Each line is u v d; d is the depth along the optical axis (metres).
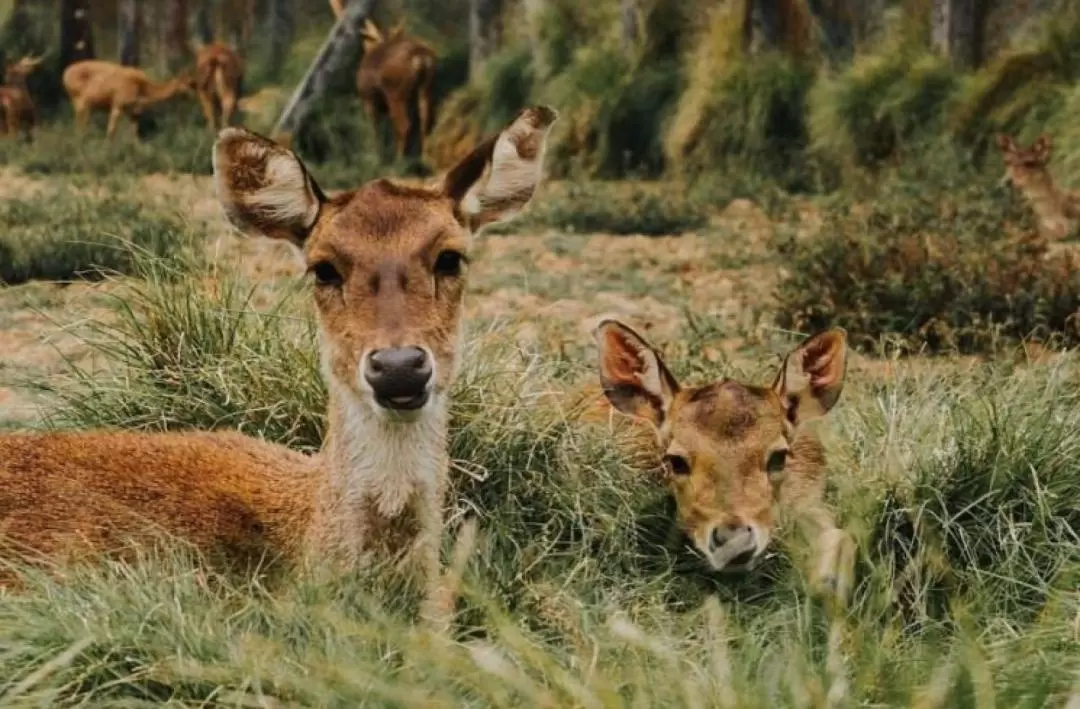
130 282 13.62
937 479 12.05
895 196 26.98
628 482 12.09
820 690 8.65
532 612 10.45
